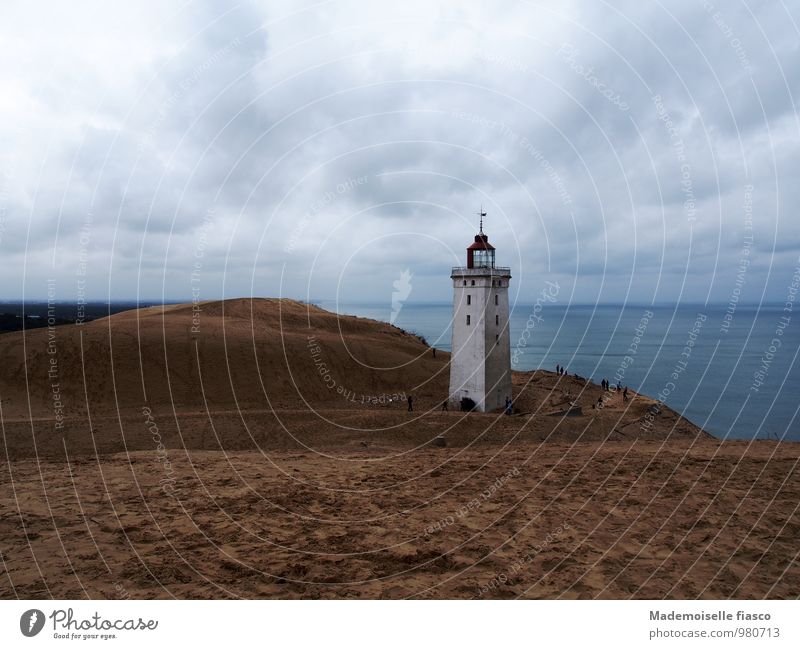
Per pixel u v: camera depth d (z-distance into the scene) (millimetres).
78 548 12023
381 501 15680
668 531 13188
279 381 50500
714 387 80375
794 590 10555
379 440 29609
